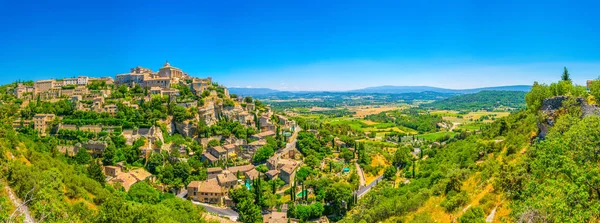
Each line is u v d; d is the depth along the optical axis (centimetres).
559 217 5112
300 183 19862
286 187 19388
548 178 6669
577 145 6500
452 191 11331
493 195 9450
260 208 16825
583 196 5128
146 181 18250
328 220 16575
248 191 17462
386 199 15125
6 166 9894
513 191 8706
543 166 7081
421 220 10425
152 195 16038
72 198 11719
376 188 18562
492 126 19825
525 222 5650
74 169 15500
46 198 9569
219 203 17812
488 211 9081
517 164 9644
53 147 18125
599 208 4912
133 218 10238
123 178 17638
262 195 17538
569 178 6038
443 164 16888
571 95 11031
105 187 15488
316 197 18050
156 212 11200
